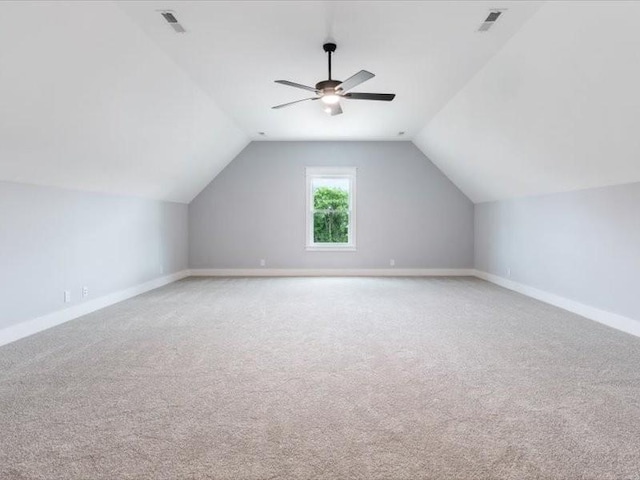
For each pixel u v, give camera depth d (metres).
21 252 3.61
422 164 7.61
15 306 3.54
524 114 4.17
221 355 3.10
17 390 2.44
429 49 3.72
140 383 2.55
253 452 1.79
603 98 3.17
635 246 3.71
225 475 1.63
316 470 1.66
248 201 7.66
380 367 2.84
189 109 4.93
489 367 2.84
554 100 3.64
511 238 6.18
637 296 3.69
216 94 4.92
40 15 2.49
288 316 4.39
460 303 5.09
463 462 1.72
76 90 3.21
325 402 2.29
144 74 3.75
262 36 3.46
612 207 4.01
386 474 1.64
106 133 3.97
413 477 1.62
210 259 7.67
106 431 1.97
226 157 7.29
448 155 6.73
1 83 2.67
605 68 2.92
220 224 7.66
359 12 3.10
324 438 1.91
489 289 6.16
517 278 6.00
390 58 3.92
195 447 1.83
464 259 7.66
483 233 7.24
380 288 6.27
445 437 1.92
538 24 3.11
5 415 2.12
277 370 2.78
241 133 6.90
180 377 2.65
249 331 3.79
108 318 4.30
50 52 2.75
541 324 4.05
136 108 4.05
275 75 4.34
